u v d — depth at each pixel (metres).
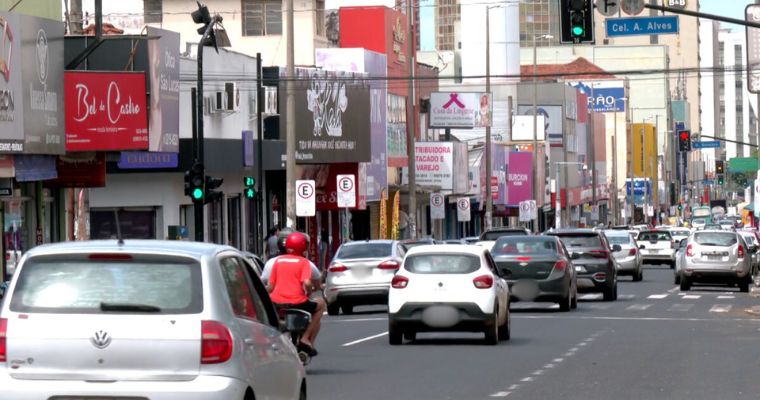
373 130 160.38
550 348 61.09
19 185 84.44
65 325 25.38
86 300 25.64
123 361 25.25
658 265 186.12
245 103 128.62
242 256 28.98
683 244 128.38
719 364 53.31
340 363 54.66
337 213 160.50
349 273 89.00
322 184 147.88
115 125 83.50
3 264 82.19
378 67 164.50
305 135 135.00
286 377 29.22
